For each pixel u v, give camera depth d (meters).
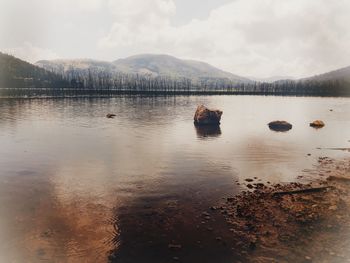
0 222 16.03
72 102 122.69
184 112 85.88
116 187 21.80
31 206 18.19
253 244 13.70
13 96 157.38
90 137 42.88
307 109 103.06
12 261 12.55
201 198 19.69
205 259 12.76
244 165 28.06
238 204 18.50
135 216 16.95
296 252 13.12
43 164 27.86
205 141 40.59
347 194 20.05
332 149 35.78
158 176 24.52
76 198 19.59
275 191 20.75
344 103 142.88
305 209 17.58
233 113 86.12
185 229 15.41
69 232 15.05
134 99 153.50
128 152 33.34
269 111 93.88
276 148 36.16
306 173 25.45
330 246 13.55
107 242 14.15
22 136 42.97
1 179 23.31
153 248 13.64
